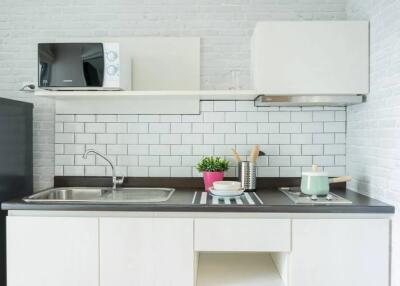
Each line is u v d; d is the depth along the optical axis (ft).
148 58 8.05
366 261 5.89
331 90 6.77
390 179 5.99
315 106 8.03
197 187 8.08
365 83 6.78
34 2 8.13
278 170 8.07
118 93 7.09
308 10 8.05
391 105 5.95
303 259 5.90
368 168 6.86
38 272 6.03
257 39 6.82
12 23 8.14
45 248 6.01
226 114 8.07
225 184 6.72
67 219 5.98
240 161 7.61
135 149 8.16
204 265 7.23
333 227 5.88
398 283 5.67
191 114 8.08
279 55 6.79
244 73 8.09
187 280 5.98
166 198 6.61
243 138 8.07
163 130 8.13
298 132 8.05
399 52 5.68
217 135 8.09
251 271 6.95
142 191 7.88
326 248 5.90
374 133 6.60
